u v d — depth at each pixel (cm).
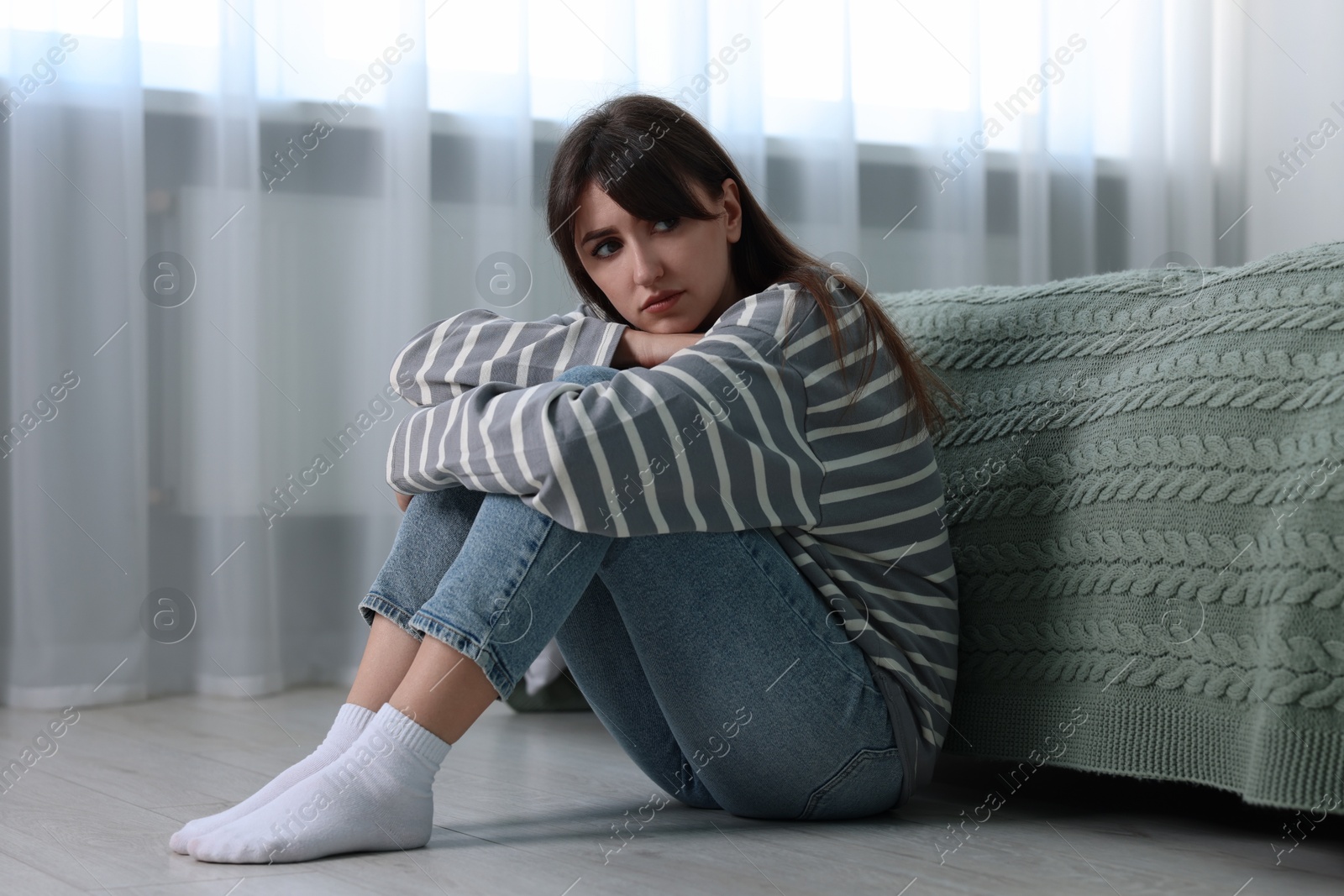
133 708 193
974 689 115
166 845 96
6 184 201
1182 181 275
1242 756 92
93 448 203
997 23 263
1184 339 104
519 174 227
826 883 85
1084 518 107
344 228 220
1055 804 116
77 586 200
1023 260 262
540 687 184
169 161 211
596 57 234
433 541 98
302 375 218
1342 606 86
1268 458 94
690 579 94
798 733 97
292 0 218
